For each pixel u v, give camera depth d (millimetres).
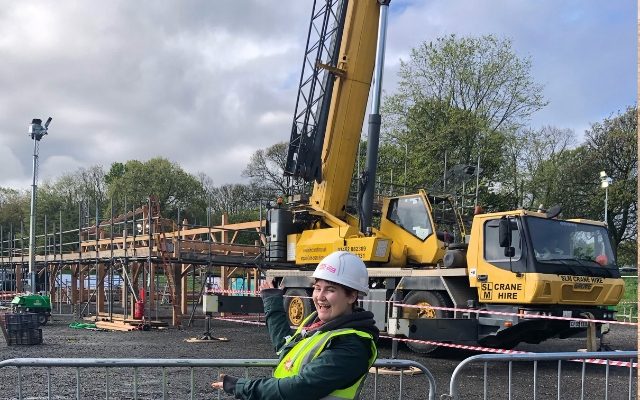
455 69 33625
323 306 2893
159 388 8305
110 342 13867
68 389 8242
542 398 7961
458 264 11477
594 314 10984
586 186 37969
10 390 8148
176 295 17828
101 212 57500
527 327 10438
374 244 12609
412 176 31984
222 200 66000
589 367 10805
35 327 13391
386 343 13758
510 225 10531
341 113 13867
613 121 38531
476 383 9008
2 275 31266
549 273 10266
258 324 18359
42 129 22047
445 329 10133
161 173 60562
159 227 17656
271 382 2764
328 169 13914
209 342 13852
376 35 13953
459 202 17000
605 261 11234
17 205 57562
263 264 18375
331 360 2660
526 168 38781
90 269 24609
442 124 32844
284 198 15250
